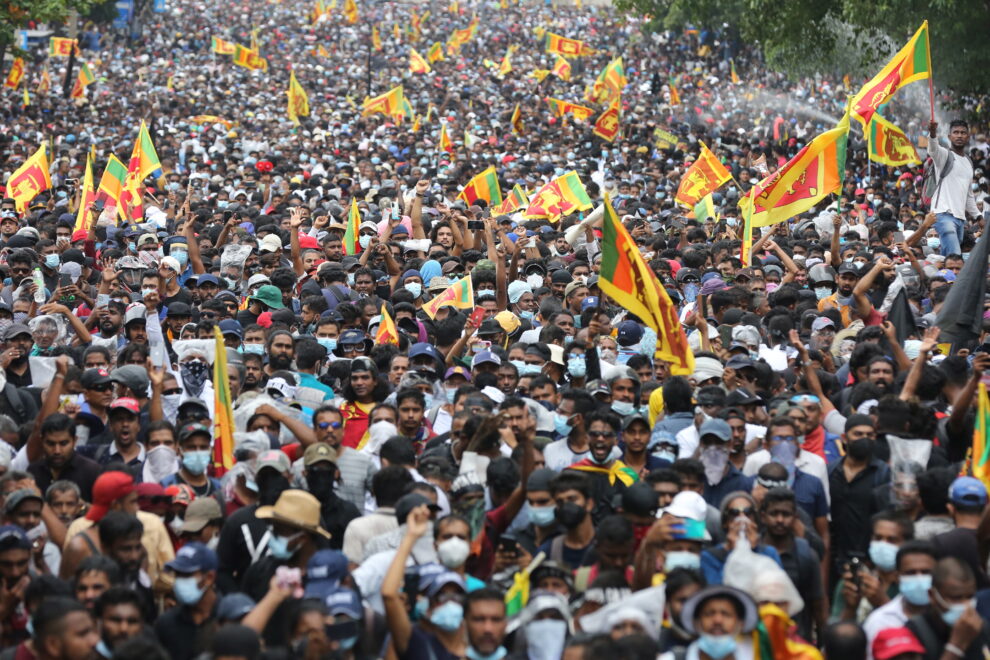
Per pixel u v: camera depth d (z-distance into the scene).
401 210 84.75
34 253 60.78
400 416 37.53
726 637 24.14
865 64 123.75
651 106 191.38
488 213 80.50
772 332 46.47
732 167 122.38
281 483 30.61
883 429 34.69
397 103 155.62
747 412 37.03
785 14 128.38
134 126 164.25
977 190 106.69
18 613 27.97
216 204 94.88
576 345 42.19
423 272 61.47
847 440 34.75
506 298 56.59
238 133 162.25
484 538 30.91
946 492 30.70
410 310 51.31
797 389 40.56
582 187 79.00
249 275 63.44
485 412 35.94
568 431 37.59
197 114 184.88
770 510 29.89
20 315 54.16
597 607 27.03
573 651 24.36
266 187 98.19
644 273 36.69
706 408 36.12
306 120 181.38
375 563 28.30
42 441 34.78
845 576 29.80
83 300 56.00
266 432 35.41
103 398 39.53
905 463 32.09
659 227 82.94
